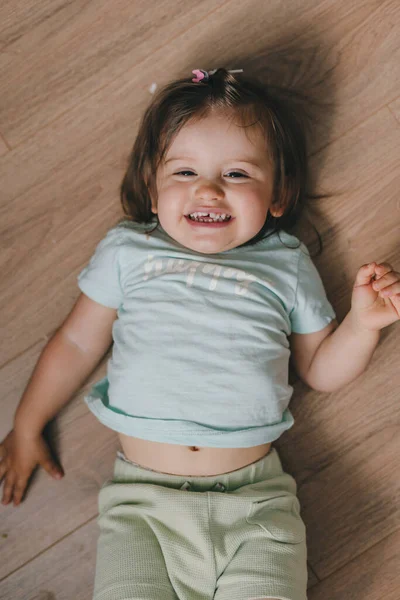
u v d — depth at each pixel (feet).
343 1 3.78
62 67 3.86
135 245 3.53
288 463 3.82
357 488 3.78
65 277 3.88
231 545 3.15
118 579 3.09
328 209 3.82
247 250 3.53
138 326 3.36
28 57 3.86
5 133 3.88
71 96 3.87
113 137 3.87
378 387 3.80
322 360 3.51
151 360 3.28
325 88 3.80
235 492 3.28
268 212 3.63
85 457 3.88
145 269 3.47
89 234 3.88
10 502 3.84
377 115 3.78
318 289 3.53
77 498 3.86
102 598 3.08
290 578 3.04
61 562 3.83
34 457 3.79
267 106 3.45
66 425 3.88
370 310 3.10
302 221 3.83
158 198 3.40
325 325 3.51
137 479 3.37
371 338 3.31
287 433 3.83
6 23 3.85
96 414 3.44
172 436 3.22
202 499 3.21
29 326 3.88
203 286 3.35
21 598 3.80
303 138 3.73
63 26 3.85
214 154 3.26
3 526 3.84
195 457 3.33
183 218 3.30
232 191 3.24
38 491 3.86
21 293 3.89
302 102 3.80
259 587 3.00
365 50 3.78
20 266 3.89
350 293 3.82
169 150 3.33
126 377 3.32
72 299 3.89
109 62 3.85
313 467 3.81
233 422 3.23
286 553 3.12
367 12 3.77
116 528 3.25
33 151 3.88
